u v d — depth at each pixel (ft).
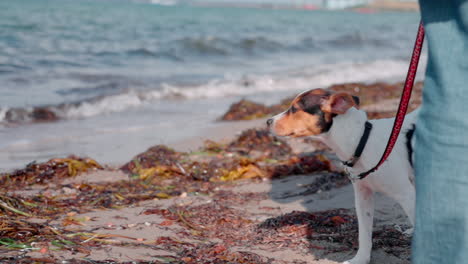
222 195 18.15
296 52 74.69
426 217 6.60
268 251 12.65
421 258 6.68
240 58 64.39
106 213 15.67
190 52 62.85
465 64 6.23
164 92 41.70
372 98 41.42
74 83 41.29
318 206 16.53
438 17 6.42
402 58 74.79
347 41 89.56
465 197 6.29
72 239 12.66
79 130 29.17
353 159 10.31
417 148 6.77
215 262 11.66
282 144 24.89
